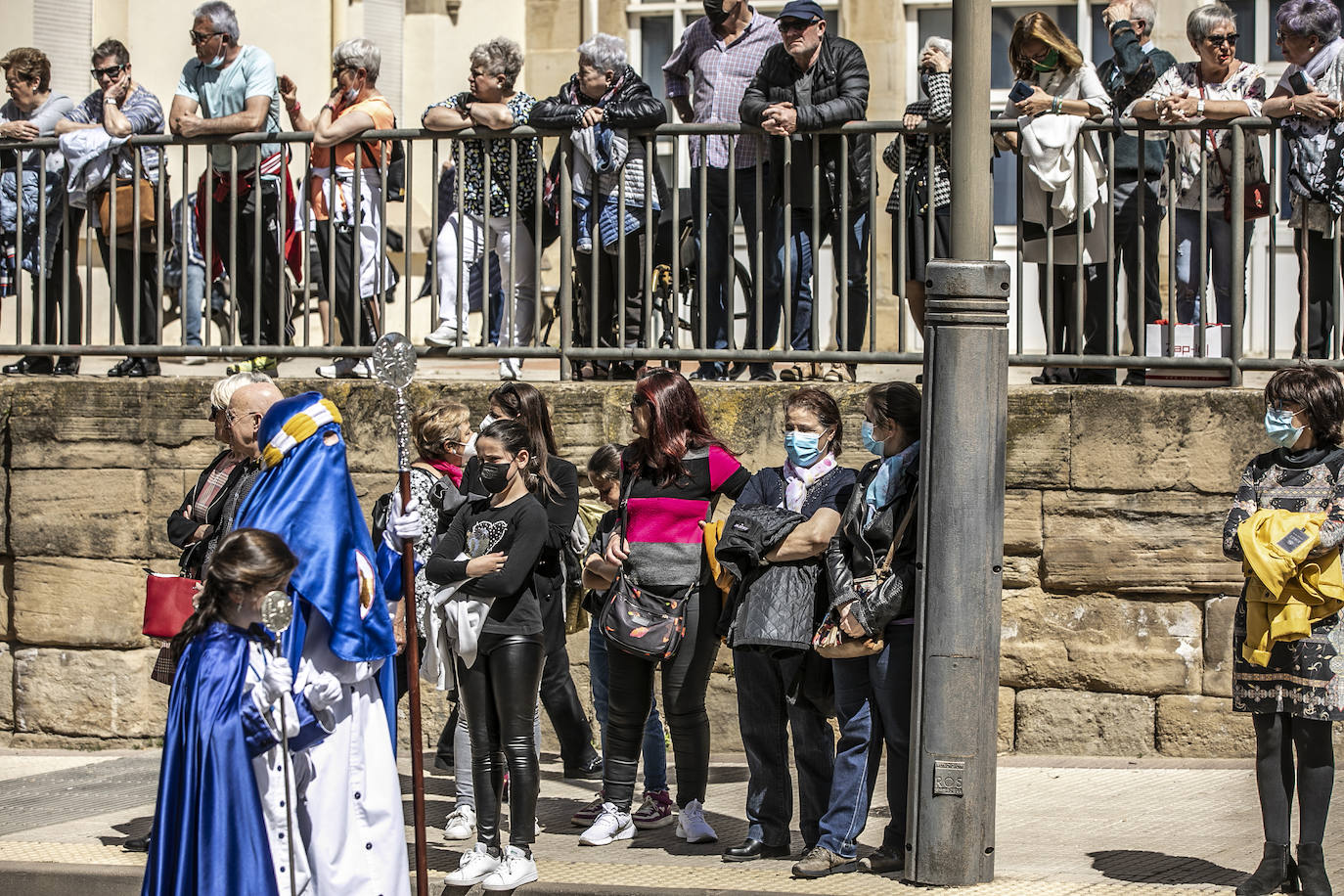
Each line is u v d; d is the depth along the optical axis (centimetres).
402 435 1027
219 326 1688
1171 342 1370
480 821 1093
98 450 1522
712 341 1542
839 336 1438
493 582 1065
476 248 1638
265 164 1630
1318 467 1006
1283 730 1007
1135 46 1425
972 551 1039
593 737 1484
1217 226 1462
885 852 1096
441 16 2244
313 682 921
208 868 873
